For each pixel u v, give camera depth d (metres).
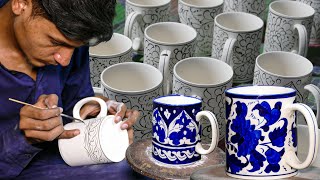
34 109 1.12
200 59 1.44
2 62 1.18
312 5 1.77
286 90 0.86
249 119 0.84
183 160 1.05
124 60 1.52
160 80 1.36
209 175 0.86
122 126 1.19
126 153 1.09
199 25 1.70
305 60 1.46
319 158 1.00
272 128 0.84
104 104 1.23
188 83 1.34
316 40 1.80
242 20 1.68
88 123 1.17
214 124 1.02
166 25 1.62
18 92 1.21
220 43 1.59
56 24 0.97
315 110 1.46
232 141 0.86
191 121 1.05
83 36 0.98
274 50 1.66
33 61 1.09
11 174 1.16
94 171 1.16
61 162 1.21
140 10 1.68
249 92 0.87
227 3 1.85
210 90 1.33
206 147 1.12
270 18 1.65
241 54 1.57
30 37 1.03
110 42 1.59
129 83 1.43
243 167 0.85
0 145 1.14
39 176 1.17
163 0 1.78
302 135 1.04
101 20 0.97
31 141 1.16
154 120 1.07
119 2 2.03
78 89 1.37
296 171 0.86
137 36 1.72
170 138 1.04
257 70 1.43
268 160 0.84
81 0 0.95
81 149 1.15
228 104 0.86
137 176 1.14
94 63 1.49
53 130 1.13
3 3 1.16
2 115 1.23
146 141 1.14
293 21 1.59
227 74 1.41
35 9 1.00
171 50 1.51
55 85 1.26
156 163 1.06
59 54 1.05
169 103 1.07
